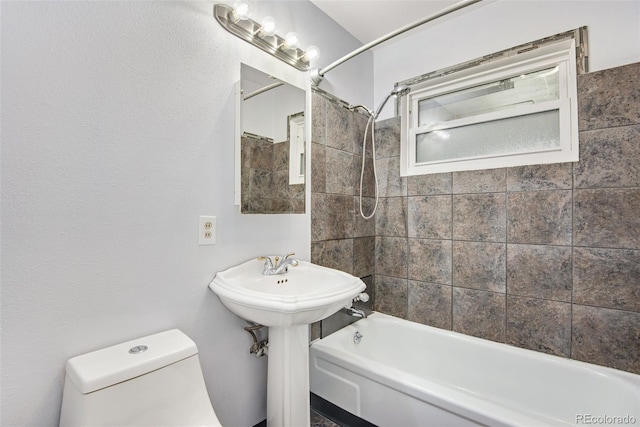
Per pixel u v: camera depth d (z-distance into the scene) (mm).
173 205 1067
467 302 1799
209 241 1174
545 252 1549
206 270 1168
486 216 1731
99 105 893
